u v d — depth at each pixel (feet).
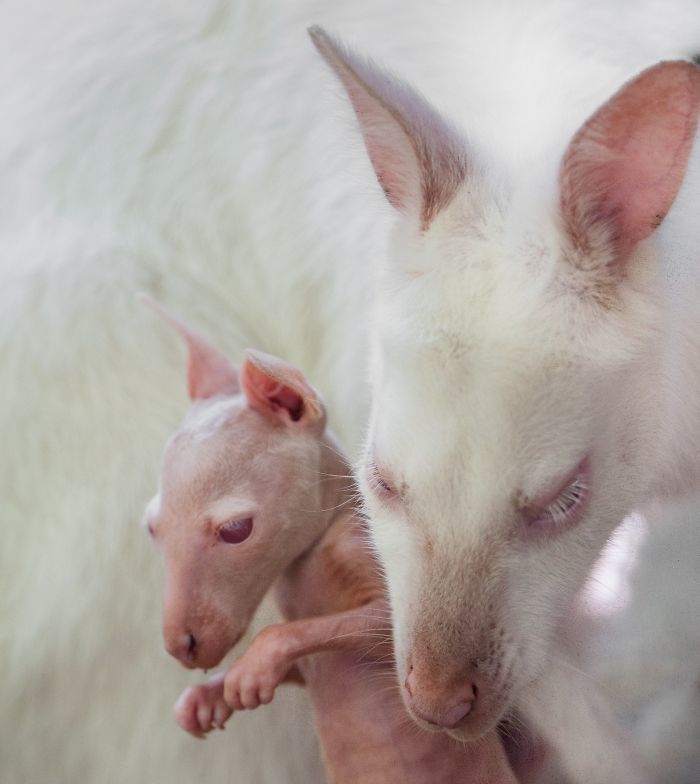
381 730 2.82
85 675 3.05
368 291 3.11
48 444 3.19
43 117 3.45
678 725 2.96
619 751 2.93
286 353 3.34
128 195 3.39
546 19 3.00
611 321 2.59
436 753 2.82
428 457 2.58
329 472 2.87
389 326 2.62
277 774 3.04
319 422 2.85
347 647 2.78
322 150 3.26
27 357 3.23
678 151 2.52
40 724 3.05
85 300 3.26
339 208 3.24
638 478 2.68
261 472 2.81
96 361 3.23
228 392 2.90
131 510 3.13
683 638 2.92
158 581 3.08
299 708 3.05
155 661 3.05
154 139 3.38
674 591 2.91
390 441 2.61
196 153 3.36
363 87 2.59
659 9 3.02
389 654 2.81
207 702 2.81
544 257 2.58
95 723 3.04
